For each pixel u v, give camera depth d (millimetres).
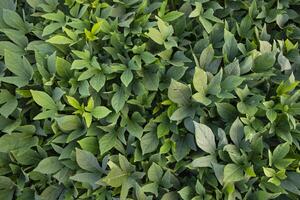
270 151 1013
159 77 1061
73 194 1029
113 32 1068
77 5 1116
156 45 1098
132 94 1050
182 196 984
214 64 1073
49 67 1048
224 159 1010
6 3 1154
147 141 1022
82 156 995
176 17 1103
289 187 1008
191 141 1030
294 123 1008
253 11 1169
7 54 1035
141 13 1131
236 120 1004
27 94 1053
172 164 1053
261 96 1025
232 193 984
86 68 1064
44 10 1130
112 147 1039
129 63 1040
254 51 1081
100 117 991
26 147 1029
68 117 1009
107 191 1017
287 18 1208
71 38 1060
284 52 1167
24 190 1045
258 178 1026
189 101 1038
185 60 1068
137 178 1018
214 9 1163
